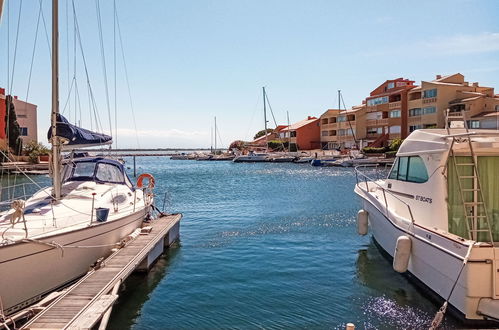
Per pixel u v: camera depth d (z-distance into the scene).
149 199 14.17
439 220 8.36
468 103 48.94
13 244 7.07
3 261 6.95
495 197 8.20
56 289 8.19
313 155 69.31
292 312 8.08
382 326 7.43
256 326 7.48
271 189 31.70
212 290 9.31
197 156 106.19
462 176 8.12
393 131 61.38
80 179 12.33
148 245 10.62
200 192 30.53
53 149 10.09
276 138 95.56
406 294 8.91
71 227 8.85
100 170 12.73
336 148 72.62
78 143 10.79
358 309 8.18
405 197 10.19
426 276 8.52
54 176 10.12
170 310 8.24
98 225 9.31
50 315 6.57
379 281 9.75
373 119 66.00
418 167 9.56
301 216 18.86
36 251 7.52
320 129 81.19
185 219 18.73
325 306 8.34
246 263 11.40
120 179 13.25
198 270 10.81
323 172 49.22
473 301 6.95
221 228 16.41
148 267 10.64
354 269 10.72
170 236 13.51
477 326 6.98
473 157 7.64
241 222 17.67
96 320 6.40
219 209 21.72
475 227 8.14
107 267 8.83
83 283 7.91
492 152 8.18
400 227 9.69
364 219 12.87
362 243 13.48
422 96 55.75
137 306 8.46
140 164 87.25
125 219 10.92
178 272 10.65
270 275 10.32
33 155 48.00
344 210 20.47
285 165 65.50
